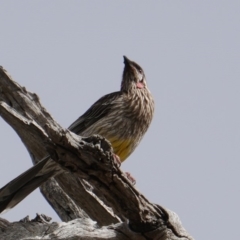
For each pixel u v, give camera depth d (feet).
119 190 30.83
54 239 33.22
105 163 29.37
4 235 35.42
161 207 32.12
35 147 39.78
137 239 32.45
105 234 32.65
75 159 29.07
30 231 35.35
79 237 32.99
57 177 40.75
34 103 40.73
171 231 32.22
